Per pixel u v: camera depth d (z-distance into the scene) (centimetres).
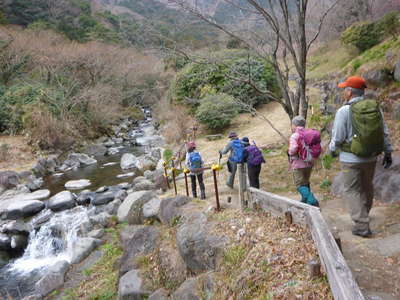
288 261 333
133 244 634
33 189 1254
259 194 483
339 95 958
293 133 480
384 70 793
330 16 1554
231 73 753
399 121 677
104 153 1820
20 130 1761
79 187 1235
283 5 599
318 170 727
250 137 1244
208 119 1409
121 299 518
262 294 309
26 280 734
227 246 420
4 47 2148
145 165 1402
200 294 397
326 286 276
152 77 2359
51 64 2186
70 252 836
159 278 521
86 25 3494
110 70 2422
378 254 342
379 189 505
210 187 819
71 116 1988
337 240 341
